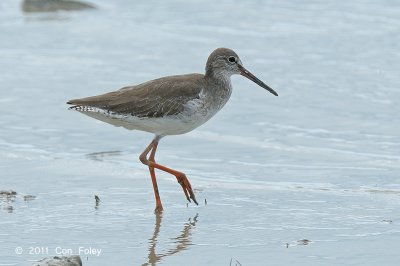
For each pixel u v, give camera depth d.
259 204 13.87
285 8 27.70
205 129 18.05
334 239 12.18
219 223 13.03
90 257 11.66
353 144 17.03
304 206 13.71
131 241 12.27
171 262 11.46
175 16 27.42
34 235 12.44
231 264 11.32
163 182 15.16
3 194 14.19
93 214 13.41
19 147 17.02
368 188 14.55
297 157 16.38
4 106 19.44
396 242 11.97
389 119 18.33
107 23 26.77
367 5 27.44
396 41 23.69
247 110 19.14
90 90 20.45
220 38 24.75
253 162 16.19
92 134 17.86
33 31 25.91
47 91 20.45
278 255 11.62
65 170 15.62
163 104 13.98
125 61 22.77
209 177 15.41
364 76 21.05
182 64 22.39
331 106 19.22
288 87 20.52
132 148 17.08
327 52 23.05
